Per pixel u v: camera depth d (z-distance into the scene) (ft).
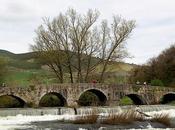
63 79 276.00
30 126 149.38
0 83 256.73
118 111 207.41
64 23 273.95
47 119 177.06
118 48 282.77
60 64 268.62
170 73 327.88
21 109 192.65
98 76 281.54
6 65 267.59
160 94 269.03
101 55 280.72
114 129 140.67
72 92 233.55
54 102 249.34
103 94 246.27
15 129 140.46
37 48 270.26
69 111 199.93
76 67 274.57
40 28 277.03
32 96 219.41
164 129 145.69
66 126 146.51
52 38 271.49
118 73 324.39
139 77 339.36
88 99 260.21
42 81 273.75
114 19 284.00
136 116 158.81
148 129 144.05
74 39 272.92
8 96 239.50
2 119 173.58
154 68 339.36
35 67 323.37
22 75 291.17
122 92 253.65
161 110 228.63
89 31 278.46
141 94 261.65
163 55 343.46
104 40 281.54
